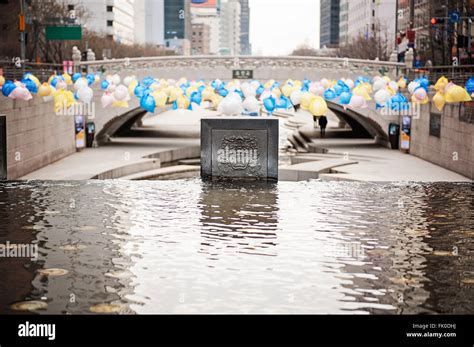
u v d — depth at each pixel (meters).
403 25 103.06
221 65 58.72
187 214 19.94
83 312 11.91
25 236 17.22
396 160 46.31
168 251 15.81
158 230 17.92
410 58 56.88
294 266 14.63
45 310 12.01
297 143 66.69
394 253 15.76
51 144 44.44
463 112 37.75
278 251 15.88
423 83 37.97
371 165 43.03
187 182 26.31
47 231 17.75
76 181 26.48
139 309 12.04
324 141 62.03
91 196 22.94
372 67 57.69
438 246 16.44
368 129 62.62
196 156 57.06
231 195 23.19
